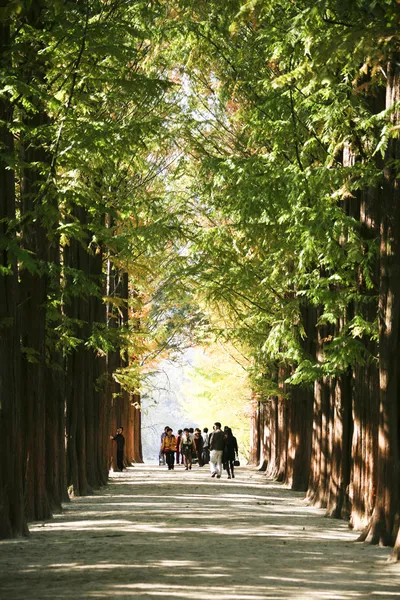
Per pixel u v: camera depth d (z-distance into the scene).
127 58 22.08
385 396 21.48
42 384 26.67
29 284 26.25
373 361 24.50
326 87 23.00
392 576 16.50
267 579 15.30
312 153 26.88
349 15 17.62
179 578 15.11
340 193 23.28
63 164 22.42
